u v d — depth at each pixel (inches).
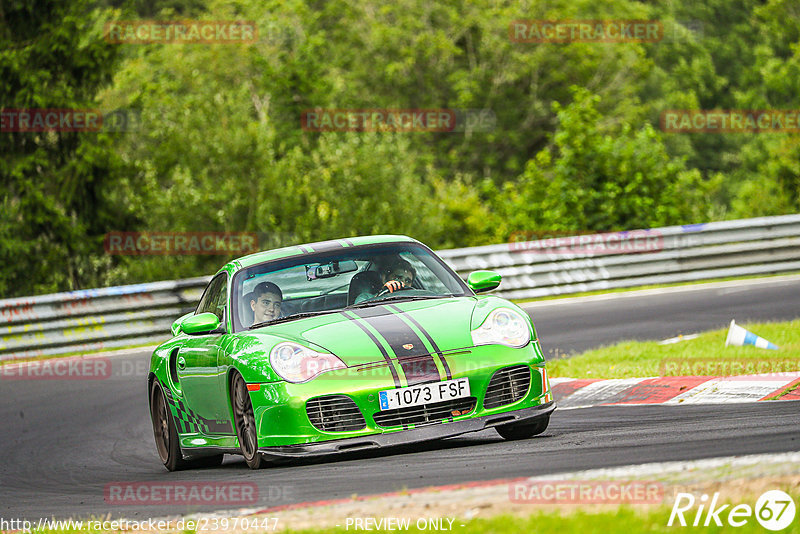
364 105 7234.3
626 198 3459.6
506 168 7431.1
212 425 1020.5
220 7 6924.2
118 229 3895.2
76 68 3875.5
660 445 782.5
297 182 4079.7
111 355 2239.2
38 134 3882.9
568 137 3545.8
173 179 3959.2
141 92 4207.7
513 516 557.6
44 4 3873.0
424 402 863.7
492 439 983.6
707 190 3715.6
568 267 2541.8
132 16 3969.0
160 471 1143.0
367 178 4069.9
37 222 3722.9
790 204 4325.8
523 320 934.4
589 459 744.3
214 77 5895.7
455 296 1011.3
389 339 890.7
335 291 1018.7
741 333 1422.2
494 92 7332.7
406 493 653.3
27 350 2298.2
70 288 3838.6
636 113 7199.8
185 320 1071.0
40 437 1473.9
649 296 2332.7
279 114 5797.2
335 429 863.1
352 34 7416.3
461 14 7436.0
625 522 525.0
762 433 789.2
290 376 878.4
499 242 3767.2
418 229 4101.9
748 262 2591.0
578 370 1397.6
